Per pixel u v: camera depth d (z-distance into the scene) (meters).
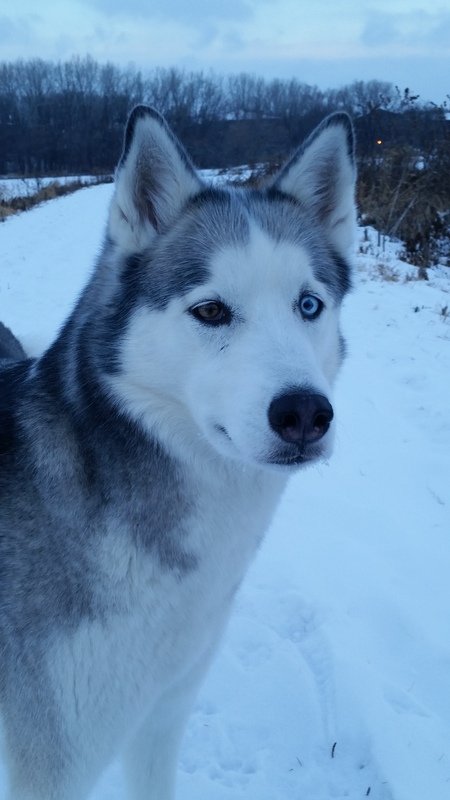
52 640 0.41
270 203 0.48
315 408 0.37
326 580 0.77
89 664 0.41
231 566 0.45
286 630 0.71
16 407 0.45
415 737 0.58
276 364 0.38
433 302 2.04
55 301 1.97
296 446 0.37
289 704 0.62
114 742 0.43
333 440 0.39
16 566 0.42
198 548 0.42
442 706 0.62
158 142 0.45
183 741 0.59
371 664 0.66
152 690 0.44
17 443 0.44
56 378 0.44
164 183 0.46
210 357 0.41
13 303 1.96
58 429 0.43
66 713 0.41
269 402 0.37
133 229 0.45
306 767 0.57
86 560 0.40
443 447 1.10
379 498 0.95
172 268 0.44
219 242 0.43
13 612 0.42
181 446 0.42
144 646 0.42
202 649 0.46
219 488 0.42
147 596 0.41
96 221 3.93
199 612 0.44
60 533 0.41
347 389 1.31
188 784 0.55
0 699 0.43
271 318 0.41
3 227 4.11
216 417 0.40
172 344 0.42
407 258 2.72
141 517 0.41
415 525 0.89
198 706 0.62
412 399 1.28
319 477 1.00
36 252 2.99
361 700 0.61
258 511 0.45
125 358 0.42
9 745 0.43
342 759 0.57
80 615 0.40
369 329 1.70
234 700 0.62
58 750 0.42
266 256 0.42
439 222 2.94
